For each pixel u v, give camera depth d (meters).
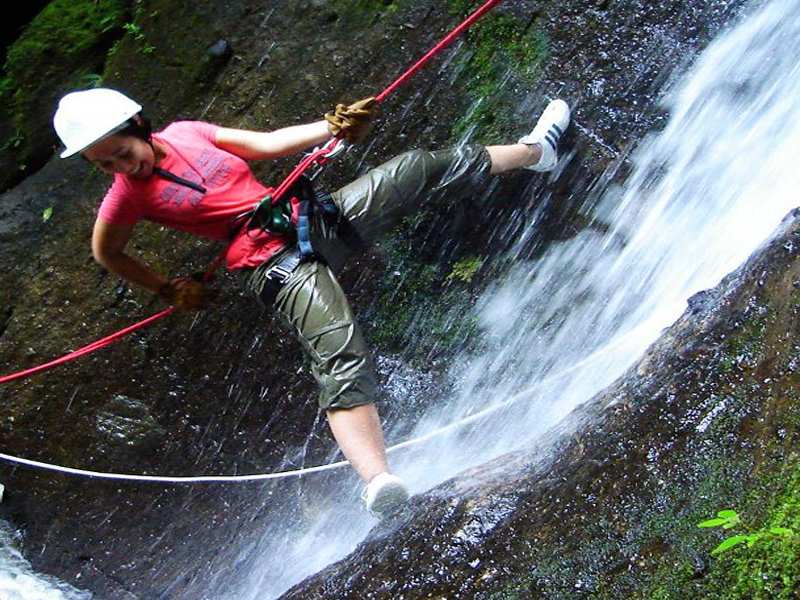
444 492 3.12
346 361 3.04
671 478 2.62
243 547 4.61
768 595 2.26
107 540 4.86
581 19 4.50
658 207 4.19
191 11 5.27
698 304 3.14
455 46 4.66
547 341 4.31
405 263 4.61
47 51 5.52
